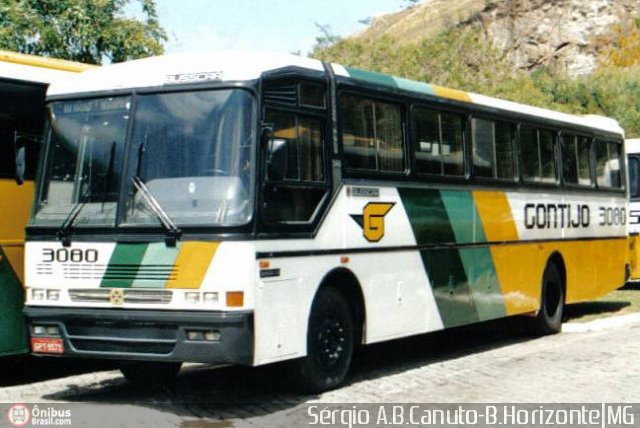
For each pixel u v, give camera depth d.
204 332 8.79
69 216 9.52
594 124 17.19
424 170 11.99
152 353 9.02
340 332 10.36
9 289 10.66
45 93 11.16
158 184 9.27
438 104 12.38
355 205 10.62
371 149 11.02
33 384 11.12
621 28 84.50
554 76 62.09
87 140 9.75
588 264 16.58
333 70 10.54
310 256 9.81
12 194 10.72
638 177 22.23
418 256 11.74
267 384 10.81
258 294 9.01
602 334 15.21
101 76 9.94
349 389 10.48
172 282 8.97
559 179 15.65
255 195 9.06
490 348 13.97
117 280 9.20
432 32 104.75
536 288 14.77
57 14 19.28
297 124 9.87
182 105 9.41
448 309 12.36
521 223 14.34
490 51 49.31
